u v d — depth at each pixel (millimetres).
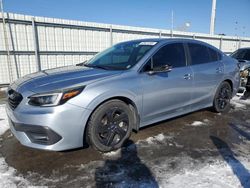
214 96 4754
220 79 4734
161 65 3648
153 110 3564
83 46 10531
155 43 3816
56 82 2898
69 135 2738
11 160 2932
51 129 2635
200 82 4262
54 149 2707
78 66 3906
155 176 2615
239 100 6273
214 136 3783
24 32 8766
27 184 2449
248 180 2547
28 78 3295
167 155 3104
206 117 4758
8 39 8422
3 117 4582
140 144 3426
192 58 4219
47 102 2668
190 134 3848
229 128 4156
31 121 2656
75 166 2809
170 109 3838
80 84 2834
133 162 2912
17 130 2814
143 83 3330
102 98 2902
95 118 2908
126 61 3590
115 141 3182
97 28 10773
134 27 11867
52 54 9672
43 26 9219
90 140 2967
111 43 11297
